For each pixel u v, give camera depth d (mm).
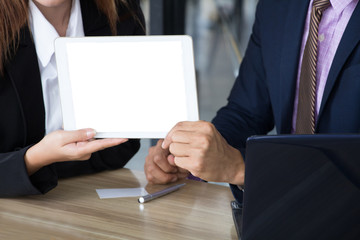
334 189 809
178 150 1197
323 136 793
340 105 1453
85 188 1316
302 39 1597
